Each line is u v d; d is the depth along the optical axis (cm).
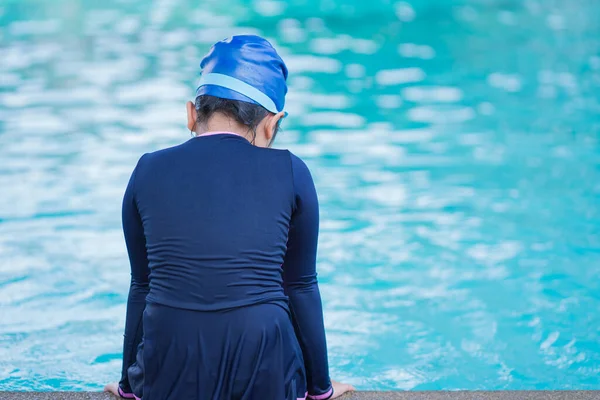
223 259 299
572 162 979
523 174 939
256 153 318
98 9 1944
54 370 509
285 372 311
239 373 300
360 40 1689
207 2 2041
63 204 834
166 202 307
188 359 298
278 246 310
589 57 1519
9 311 593
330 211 830
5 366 512
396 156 1011
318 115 1192
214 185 307
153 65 1470
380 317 600
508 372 522
